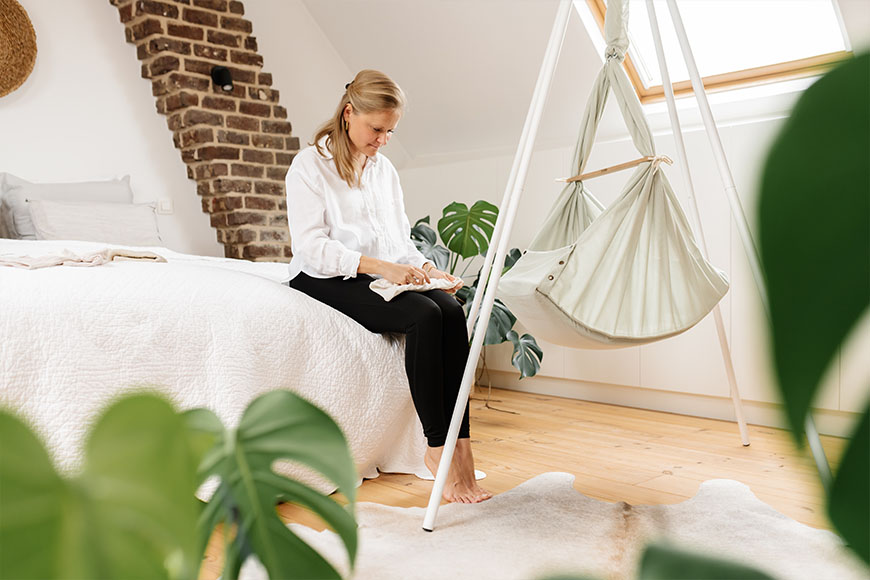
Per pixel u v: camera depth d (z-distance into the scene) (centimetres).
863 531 19
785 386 18
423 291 217
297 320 206
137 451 22
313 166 222
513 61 377
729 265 300
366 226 229
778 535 175
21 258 201
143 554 22
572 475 229
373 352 219
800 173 17
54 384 165
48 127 368
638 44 362
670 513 192
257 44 420
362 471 226
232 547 32
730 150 297
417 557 164
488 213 396
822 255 17
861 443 19
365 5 409
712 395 310
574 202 247
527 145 194
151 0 376
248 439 32
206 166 402
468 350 215
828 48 329
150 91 403
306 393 206
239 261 307
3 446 21
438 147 459
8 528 21
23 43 356
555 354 369
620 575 150
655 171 211
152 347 181
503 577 153
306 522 189
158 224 402
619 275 207
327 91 462
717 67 359
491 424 309
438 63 408
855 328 18
